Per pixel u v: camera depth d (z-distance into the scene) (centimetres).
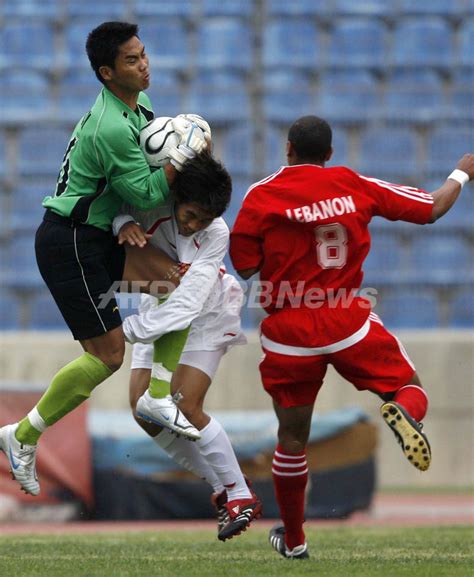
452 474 4544
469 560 1756
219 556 1872
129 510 3450
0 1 6081
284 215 1627
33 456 1748
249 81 5862
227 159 5453
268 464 3500
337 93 5781
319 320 1636
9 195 5322
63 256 1656
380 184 1677
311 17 6062
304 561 1739
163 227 1756
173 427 1722
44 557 1850
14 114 5575
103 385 4406
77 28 6009
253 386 4450
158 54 5934
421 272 5162
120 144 1614
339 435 3619
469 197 5369
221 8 6075
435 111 5703
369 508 3622
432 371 4550
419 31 6047
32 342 4425
